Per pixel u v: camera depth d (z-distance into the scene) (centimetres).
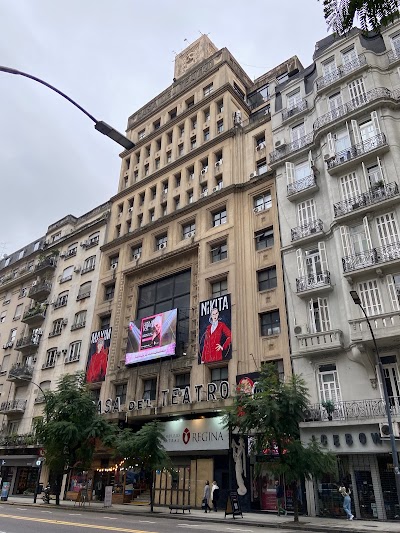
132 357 2962
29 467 3431
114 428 2384
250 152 3072
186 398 2452
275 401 1650
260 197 2847
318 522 1523
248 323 2459
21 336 4350
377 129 2211
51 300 4181
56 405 2423
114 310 3375
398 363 1823
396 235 1989
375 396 1828
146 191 3759
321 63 2702
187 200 3344
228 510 1673
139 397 2825
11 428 3800
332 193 2294
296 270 2356
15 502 2534
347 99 2433
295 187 2533
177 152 3697
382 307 1919
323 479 1841
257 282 2564
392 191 2041
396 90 2305
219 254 2856
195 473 2320
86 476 2920
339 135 2400
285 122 2811
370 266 1967
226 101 3441
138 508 2148
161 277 3198
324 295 2180
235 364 2345
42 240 5069
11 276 5066
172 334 2762
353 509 1730
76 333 3650
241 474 2064
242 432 1748
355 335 1884
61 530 1105
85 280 3884
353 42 2566
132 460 2078
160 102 4284
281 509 1867
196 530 1181
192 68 4103
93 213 4441
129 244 3606
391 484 1698
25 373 3844
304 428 1903
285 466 1545
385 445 1684
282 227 2531
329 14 512
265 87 3781
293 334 2216
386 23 494
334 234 2206
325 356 2052
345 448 1780
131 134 4388
